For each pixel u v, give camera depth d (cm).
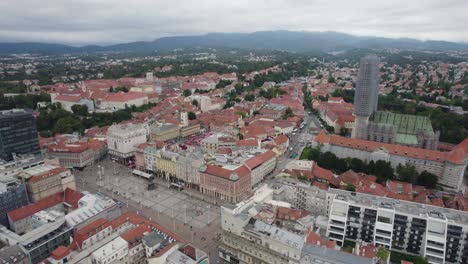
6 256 12862
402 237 15700
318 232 15938
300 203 19275
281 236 13375
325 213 18438
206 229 17700
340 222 16162
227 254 14788
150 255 14112
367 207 16112
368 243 14962
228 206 15188
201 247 16075
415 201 18438
